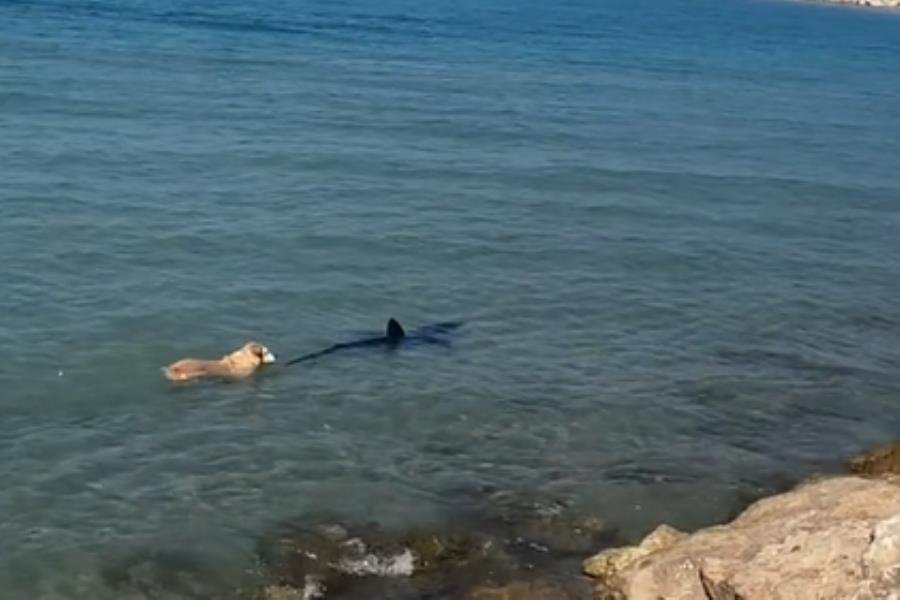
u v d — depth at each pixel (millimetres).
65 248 29281
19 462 19219
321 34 84688
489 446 21047
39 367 22719
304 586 16469
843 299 31250
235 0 104625
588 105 61656
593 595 16031
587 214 37719
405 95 58906
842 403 24141
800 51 111875
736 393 24156
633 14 147250
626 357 25703
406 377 23625
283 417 21500
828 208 41969
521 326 27141
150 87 53250
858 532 14906
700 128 57500
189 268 28938
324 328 26047
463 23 105375
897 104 75938
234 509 18344
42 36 66000
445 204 37250
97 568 16672
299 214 34469
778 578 14422
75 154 38750
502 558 17250
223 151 41656
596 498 19375
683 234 36312
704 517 19016
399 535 17844
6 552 16812
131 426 20766
